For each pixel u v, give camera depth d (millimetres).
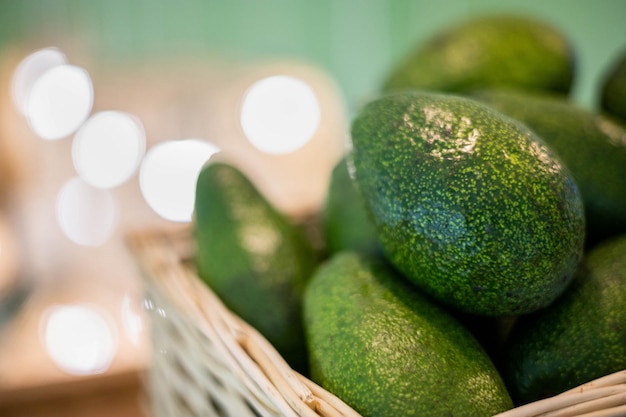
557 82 492
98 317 756
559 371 334
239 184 433
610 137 397
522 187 315
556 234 316
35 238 878
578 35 880
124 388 640
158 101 942
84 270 884
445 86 479
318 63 996
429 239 325
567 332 336
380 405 310
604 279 343
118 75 934
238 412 337
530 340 344
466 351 326
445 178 320
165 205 843
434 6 945
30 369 647
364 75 1005
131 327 724
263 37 976
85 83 906
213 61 962
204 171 438
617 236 380
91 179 889
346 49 995
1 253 808
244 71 969
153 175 842
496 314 336
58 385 622
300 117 958
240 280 408
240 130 955
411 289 352
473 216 315
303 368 406
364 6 969
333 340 335
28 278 848
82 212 887
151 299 422
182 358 384
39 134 886
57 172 896
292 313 407
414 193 326
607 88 450
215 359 347
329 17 977
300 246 432
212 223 422
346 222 423
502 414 279
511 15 502
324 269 386
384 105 351
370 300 344
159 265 421
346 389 320
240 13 958
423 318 334
